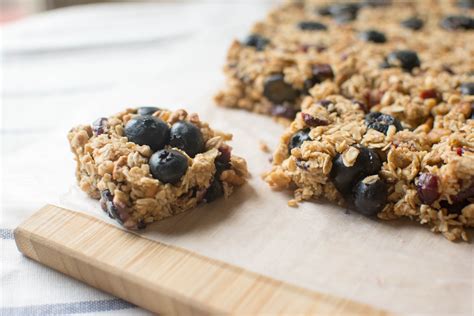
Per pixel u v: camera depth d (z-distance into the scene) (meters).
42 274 0.24
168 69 0.37
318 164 0.25
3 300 0.23
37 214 0.25
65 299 0.23
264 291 0.22
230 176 0.26
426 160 0.25
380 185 0.24
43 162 0.28
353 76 0.30
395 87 0.29
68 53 0.39
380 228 0.24
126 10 0.45
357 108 0.28
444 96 0.29
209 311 0.21
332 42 0.34
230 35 0.42
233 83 0.32
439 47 0.34
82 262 0.23
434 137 0.26
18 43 0.40
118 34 0.42
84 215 0.25
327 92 0.29
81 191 0.26
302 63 0.31
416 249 0.23
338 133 0.26
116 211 0.24
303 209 0.25
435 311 0.21
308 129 0.27
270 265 0.23
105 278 0.23
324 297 0.22
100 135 0.26
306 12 0.40
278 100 0.31
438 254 0.23
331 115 0.27
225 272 0.22
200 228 0.24
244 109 0.32
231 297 0.22
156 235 0.24
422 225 0.25
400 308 0.21
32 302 0.23
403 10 0.40
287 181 0.26
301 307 0.21
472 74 0.31
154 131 0.25
